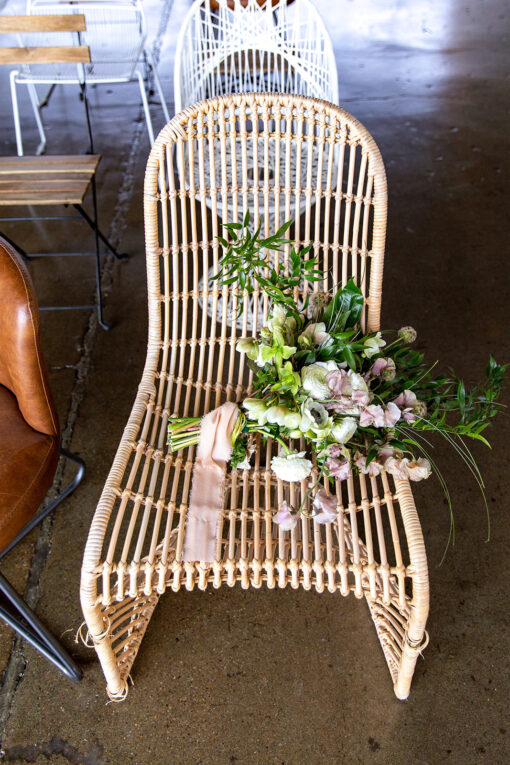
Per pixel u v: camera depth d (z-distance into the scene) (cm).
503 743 126
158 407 131
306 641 141
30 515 118
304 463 107
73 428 185
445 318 220
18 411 128
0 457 119
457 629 143
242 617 145
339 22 427
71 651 140
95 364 204
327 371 106
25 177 188
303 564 106
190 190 136
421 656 139
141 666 137
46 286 231
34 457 121
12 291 112
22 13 393
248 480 121
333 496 107
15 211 268
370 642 141
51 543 158
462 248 249
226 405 122
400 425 112
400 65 376
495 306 225
